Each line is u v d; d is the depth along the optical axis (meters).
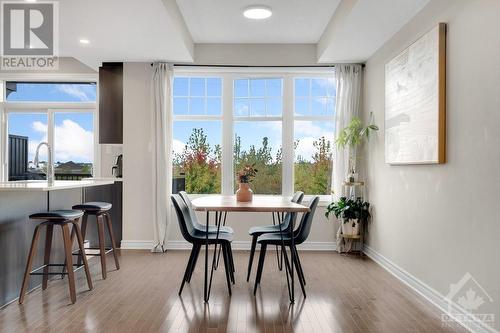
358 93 5.08
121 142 5.21
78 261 4.07
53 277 3.73
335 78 5.14
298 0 3.86
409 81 3.53
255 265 4.35
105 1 3.21
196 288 3.46
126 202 5.18
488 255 2.42
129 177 5.19
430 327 2.64
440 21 3.02
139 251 5.04
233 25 4.55
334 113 5.24
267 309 2.96
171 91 5.16
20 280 3.17
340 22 3.87
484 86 2.46
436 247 3.08
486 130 2.44
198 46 5.19
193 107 5.39
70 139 5.69
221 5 3.98
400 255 3.82
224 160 5.33
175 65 5.20
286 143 5.32
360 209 4.72
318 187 5.36
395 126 3.88
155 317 2.78
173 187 5.36
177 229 5.21
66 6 3.31
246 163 5.38
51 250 3.68
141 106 5.19
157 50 4.65
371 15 3.50
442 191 2.99
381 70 4.40
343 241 5.04
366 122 4.97
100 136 5.22
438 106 2.97
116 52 4.73
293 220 3.20
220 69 5.26
